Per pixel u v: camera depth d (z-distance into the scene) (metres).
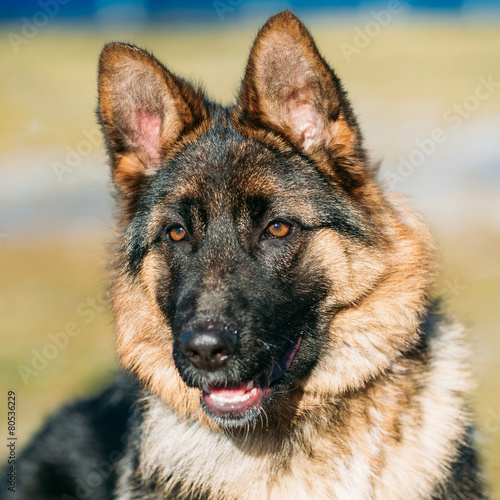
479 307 18.80
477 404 13.57
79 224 28.22
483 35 71.62
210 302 7.49
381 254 8.06
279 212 7.96
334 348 8.20
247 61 8.41
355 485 7.91
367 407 8.16
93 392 11.65
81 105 44.09
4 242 26.36
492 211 27.31
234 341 7.36
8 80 50.56
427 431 8.15
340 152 8.28
